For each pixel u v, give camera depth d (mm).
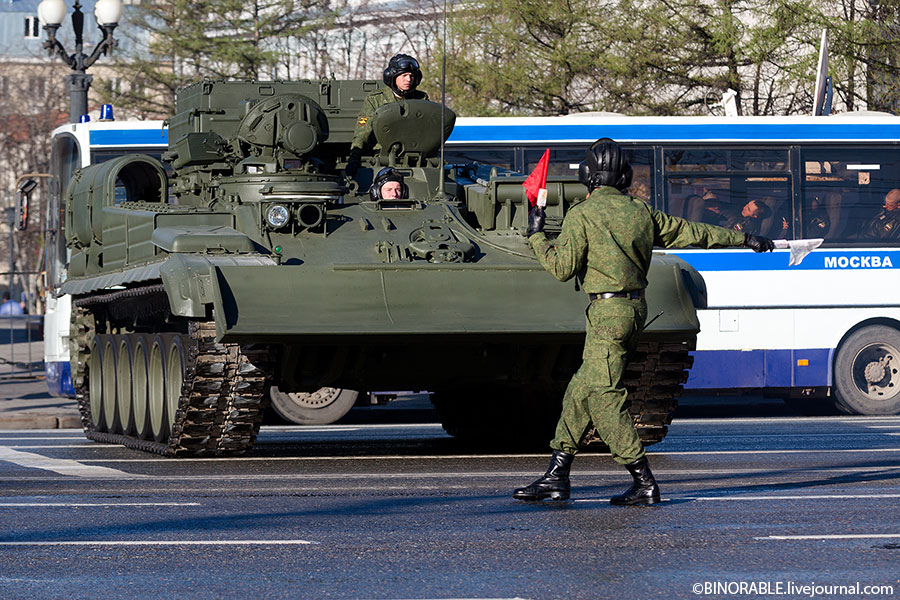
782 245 22234
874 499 22188
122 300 35188
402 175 33750
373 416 51156
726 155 49875
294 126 32031
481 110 75250
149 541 18391
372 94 35406
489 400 36656
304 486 24859
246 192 31938
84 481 25922
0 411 47688
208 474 27234
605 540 18188
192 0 108125
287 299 27609
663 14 74750
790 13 70875
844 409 50062
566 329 28297
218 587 15391
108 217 35156
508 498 22719
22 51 185625
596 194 21688
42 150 161250
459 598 14742
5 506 21969
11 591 15219
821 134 50031
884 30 71438
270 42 110500
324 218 30500
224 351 29016
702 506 21406
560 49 74062
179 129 37375
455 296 28359
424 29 90438
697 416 51188
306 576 15969
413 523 19875
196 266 27938
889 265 49844
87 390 40344
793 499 22219
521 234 31234
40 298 112312
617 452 21562
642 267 21562
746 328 49469
